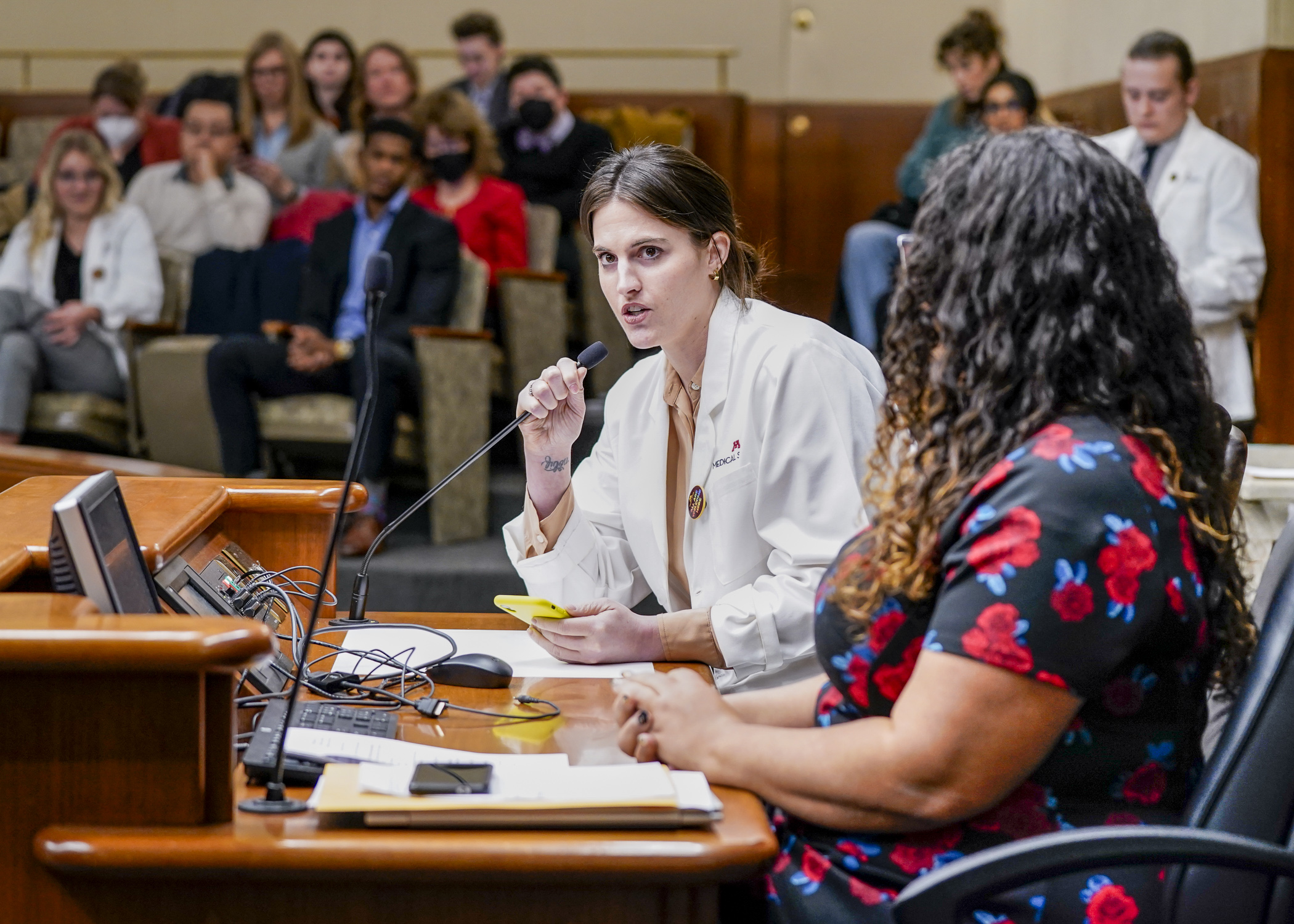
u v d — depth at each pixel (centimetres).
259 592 213
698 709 159
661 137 760
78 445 626
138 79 718
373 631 228
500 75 714
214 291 634
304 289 585
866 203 840
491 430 610
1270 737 152
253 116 704
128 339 620
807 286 841
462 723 177
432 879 133
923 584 148
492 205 606
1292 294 578
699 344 235
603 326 657
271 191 688
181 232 670
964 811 143
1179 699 152
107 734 135
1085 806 150
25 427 617
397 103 696
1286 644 155
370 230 578
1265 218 578
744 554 229
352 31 878
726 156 789
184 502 218
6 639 129
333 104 723
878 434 162
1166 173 543
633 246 224
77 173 630
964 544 143
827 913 151
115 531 166
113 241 636
